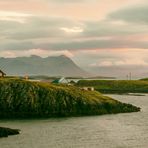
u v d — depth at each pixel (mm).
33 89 132000
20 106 125125
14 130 90312
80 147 75188
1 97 126812
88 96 138625
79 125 104375
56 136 86750
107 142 80438
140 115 129125
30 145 76438
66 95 133625
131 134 90438
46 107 127188
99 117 122688
